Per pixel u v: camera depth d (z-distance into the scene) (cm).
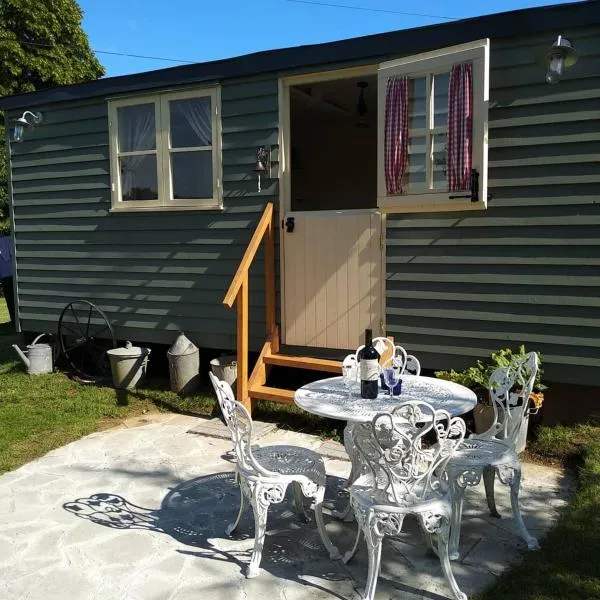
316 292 532
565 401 455
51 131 667
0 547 319
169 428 514
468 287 469
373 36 485
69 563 303
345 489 385
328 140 833
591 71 419
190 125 585
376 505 264
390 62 465
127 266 636
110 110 622
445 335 480
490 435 346
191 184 593
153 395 593
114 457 449
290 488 392
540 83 433
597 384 434
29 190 693
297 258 538
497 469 308
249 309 568
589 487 359
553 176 434
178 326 611
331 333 528
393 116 464
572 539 306
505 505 355
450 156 441
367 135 851
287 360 530
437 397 322
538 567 282
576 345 438
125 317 644
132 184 626
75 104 648
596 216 425
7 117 697
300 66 519
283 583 283
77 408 560
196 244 592
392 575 287
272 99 539
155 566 299
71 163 659
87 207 655
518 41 438
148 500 376
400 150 463
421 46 469
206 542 323
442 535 263
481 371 450
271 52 528
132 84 602
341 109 768
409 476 262
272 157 543
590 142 422
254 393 516
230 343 584
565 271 437
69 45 1925
